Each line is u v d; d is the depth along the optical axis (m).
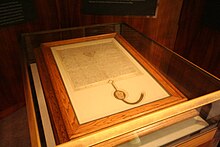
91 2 1.64
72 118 0.68
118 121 0.67
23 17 1.48
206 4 1.72
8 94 1.73
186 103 0.72
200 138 0.82
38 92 0.89
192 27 1.90
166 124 0.71
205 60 1.89
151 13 1.80
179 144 0.77
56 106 0.77
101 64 1.02
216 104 0.76
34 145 0.56
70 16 1.66
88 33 1.36
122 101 0.77
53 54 1.11
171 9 1.84
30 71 1.04
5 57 1.56
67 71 0.96
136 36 1.31
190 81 0.90
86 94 0.80
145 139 0.74
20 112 1.80
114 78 0.91
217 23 1.68
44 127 0.70
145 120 0.66
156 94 0.81
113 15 1.75
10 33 1.49
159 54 1.11
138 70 0.98
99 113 0.71
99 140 0.60
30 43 1.21
